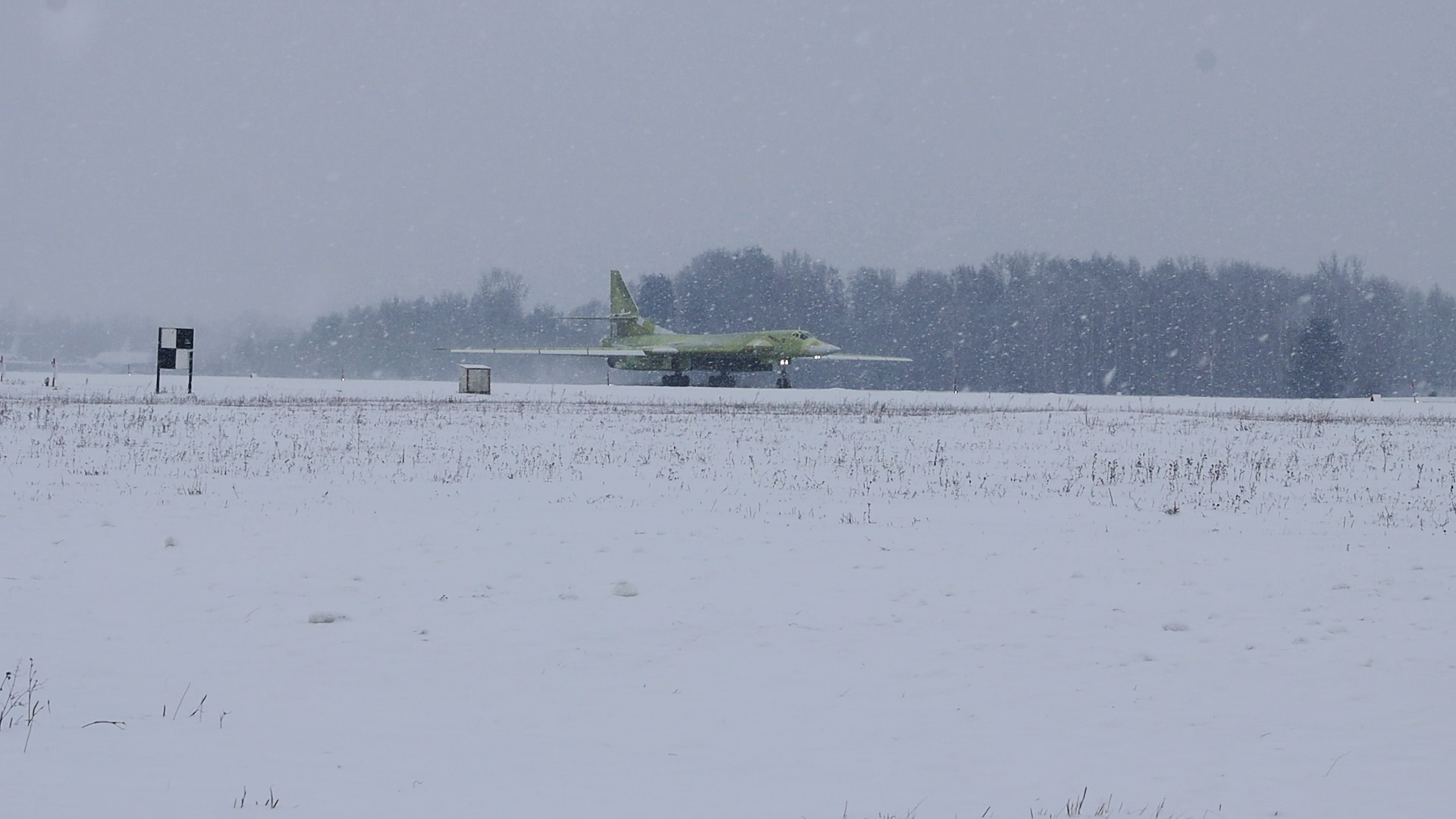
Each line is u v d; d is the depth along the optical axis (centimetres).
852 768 2539
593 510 6881
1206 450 11838
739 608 4262
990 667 3469
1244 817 2264
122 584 4488
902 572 5031
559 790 2344
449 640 3709
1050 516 6956
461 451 10438
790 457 10469
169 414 14075
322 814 2153
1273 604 4453
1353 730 2878
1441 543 6016
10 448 9694
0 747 2547
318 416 14300
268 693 3067
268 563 4969
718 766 2542
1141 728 2881
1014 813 2256
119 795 2231
